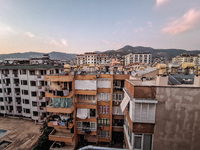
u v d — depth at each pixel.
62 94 15.98
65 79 15.93
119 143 19.92
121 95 19.14
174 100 8.81
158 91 8.99
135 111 9.50
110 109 19.02
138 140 9.90
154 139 9.37
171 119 8.97
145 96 9.19
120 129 19.31
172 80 14.29
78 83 17.75
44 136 18.45
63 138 16.77
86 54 115.62
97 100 19.14
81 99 18.78
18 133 24.14
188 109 8.65
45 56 50.75
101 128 19.36
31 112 28.45
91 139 20.16
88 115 18.20
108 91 18.91
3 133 24.23
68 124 17.19
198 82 10.73
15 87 29.67
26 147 20.12
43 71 27.23
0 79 30.36
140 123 9.51
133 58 120.31
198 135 8.69
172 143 9.12
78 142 19.75
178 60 110.06
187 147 8.93
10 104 30.48
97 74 18.48
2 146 20.62
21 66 29.30
